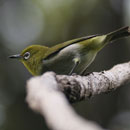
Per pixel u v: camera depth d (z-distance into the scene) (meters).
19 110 12.91
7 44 14.06
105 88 6.56
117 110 13.95
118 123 13.78
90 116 13.62
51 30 14.66
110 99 13.83
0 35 14.20
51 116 2.88
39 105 3.37
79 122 2.72
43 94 3.48
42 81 4.16
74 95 5.59
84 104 13.66
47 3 14.72
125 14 14.80
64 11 14.67
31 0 14.77
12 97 13.12
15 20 14.73
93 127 2.66
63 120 2.76
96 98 13.71
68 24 14.67
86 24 14.70
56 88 4.01
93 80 6.31
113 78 6.79
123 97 14.11
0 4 14.70
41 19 14.79
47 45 14.53
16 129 12.68
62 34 14.62
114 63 14.26
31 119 12.82
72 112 2.90
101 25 14.70
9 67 13.43
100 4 14.79
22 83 13.34
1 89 13.15
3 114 12.80
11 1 14.74
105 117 13.68
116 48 14.28
